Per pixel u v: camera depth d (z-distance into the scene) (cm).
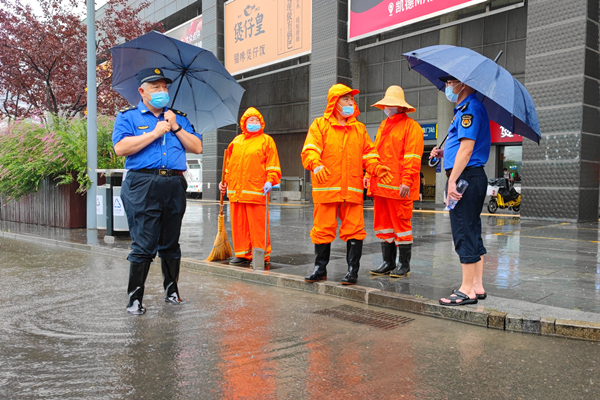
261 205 617
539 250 751
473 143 419
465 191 428
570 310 409
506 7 1257
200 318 421
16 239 1009
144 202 433
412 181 535
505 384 284
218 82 484
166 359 321
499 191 1603
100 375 293
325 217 526
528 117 410
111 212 928
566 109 1179
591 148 1195
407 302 452
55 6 1633
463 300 430
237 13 2125
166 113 441
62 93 1700
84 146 1134
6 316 422
